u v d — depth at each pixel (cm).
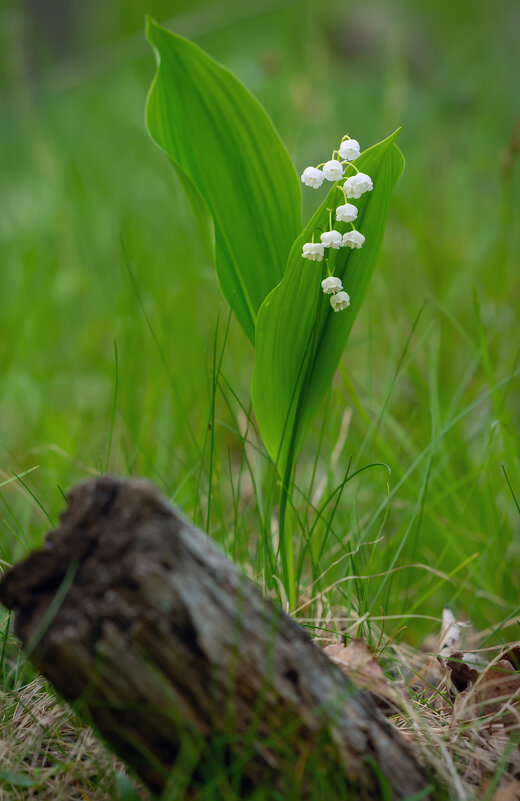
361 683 111
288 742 106
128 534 105
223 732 105
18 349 176
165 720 105
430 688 117
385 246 197
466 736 112
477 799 109
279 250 118
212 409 119
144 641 104
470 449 138
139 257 201
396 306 174
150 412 142
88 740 112
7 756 111
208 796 105
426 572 129
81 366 180
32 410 160
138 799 109
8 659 120
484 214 217
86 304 199
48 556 105
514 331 154
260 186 118
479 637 124
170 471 136
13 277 217
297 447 119
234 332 169
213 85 117
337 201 114
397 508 131
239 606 105
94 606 104
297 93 215
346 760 106
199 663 104
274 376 116
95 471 134
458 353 160
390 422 134
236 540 124
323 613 122
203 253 199
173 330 166
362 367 170
